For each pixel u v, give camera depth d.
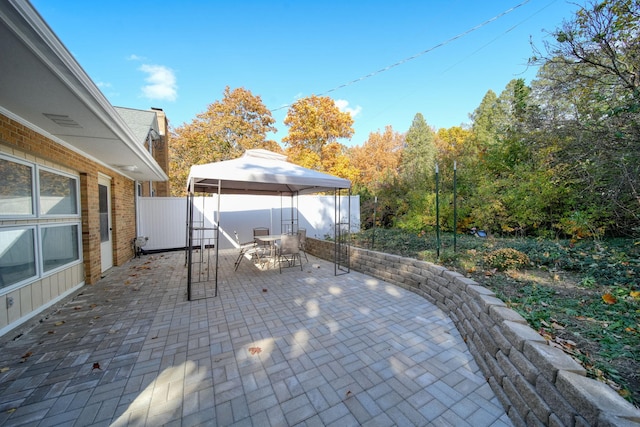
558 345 1.85
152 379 2.19
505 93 13.63
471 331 2.60
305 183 4.92
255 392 2.03
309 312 3.56
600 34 3.27
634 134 3.31
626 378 1.55
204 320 3.33
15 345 2.73
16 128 3.04
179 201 8.91
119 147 4.34
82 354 2.56
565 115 4.82
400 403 1.91
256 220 9.88
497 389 1.97
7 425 1.71
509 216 6.10
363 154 22.52
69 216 4.36
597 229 4.24
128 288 4.66
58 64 2.03
